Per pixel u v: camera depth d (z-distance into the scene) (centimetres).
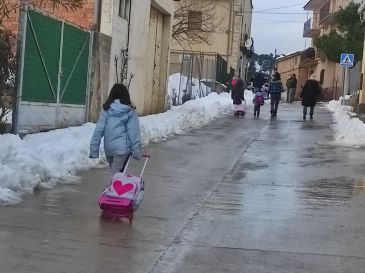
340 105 2802
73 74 1309
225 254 563
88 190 811
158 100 2094
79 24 1457
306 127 1875
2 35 1002
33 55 1109
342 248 593
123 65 1605
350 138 1522
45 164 853
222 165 1111
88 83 1389
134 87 1731
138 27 1725
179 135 1556
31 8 1083
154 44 1998
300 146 1412
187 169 1048
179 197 814
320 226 679
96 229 627
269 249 583
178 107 2297
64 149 953
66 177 876
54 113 1222
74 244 569
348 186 930
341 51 3117
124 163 710
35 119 1138
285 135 1641
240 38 4606
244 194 851
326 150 1345
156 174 980
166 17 2091
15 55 1052
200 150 1298
